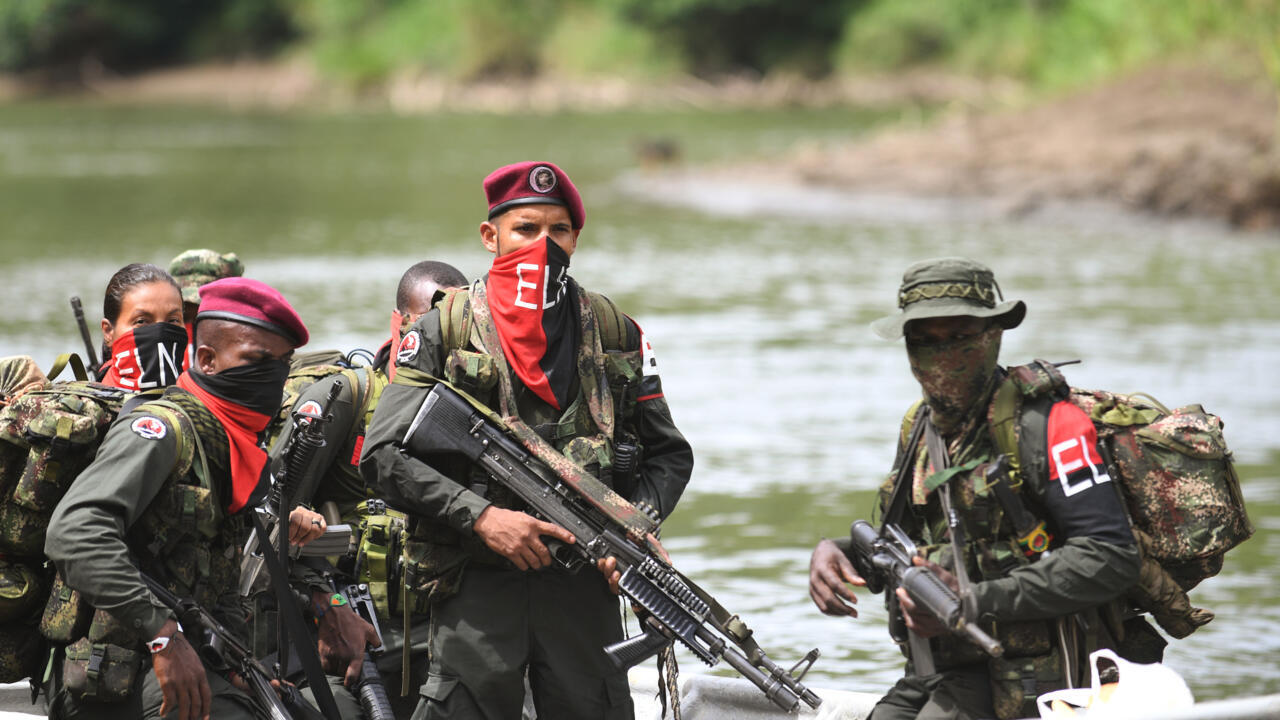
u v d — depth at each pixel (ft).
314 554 58.18
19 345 171.53
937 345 49.55
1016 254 268.41
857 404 147.64
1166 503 49.47
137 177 446.19
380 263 253.65
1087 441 48.52
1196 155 318.65
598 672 53.83
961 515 49.88
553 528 51.29
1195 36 412.57
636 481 55.06
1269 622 87.81
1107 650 49.34
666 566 52.29
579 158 506.48
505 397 52.39
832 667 81.56
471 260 257.14
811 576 53.21
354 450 61.21
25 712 64.95
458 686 52.75
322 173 458.09
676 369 165.17
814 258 265.54
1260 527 106.32
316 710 55.21
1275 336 179.42
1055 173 339.98
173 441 50.26
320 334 177.17
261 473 52.70
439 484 51.70
